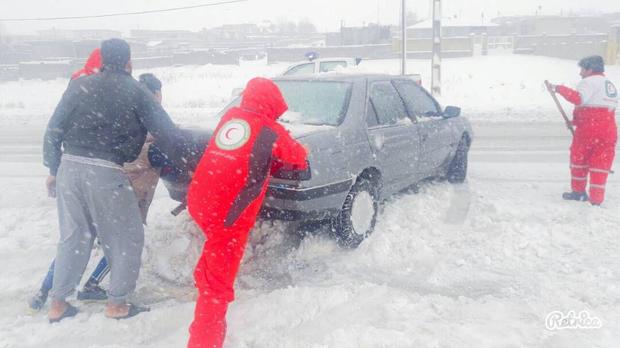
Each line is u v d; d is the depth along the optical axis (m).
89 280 4.30
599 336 3.56
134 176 4.44
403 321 3.80
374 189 5.48
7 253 5.22
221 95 23.73
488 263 4.84
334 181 4.77
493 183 7.63
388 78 6.26
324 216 4.80
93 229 3.98
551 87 6.53
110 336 3.74
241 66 43.31
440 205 6.46
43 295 4.10
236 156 3.43
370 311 3.96
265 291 4.41
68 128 3.79
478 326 3.72
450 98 20.00
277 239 5.18
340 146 4.88
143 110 3.85
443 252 5.12
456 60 36.81
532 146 10.79
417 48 41.03
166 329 3.83
